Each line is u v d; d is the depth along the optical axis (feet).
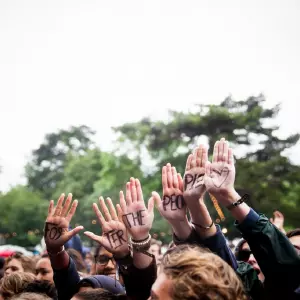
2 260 27.96
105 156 224.94
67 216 12.45
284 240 10.17
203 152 10.98
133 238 11.30
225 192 10.34
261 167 165.17
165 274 8.63
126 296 11.46
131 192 11.46
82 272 19.33
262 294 10.84
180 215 11.14
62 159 340.80
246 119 193.47
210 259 8.65
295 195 162.61
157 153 212.84
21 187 266.16
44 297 13.39
